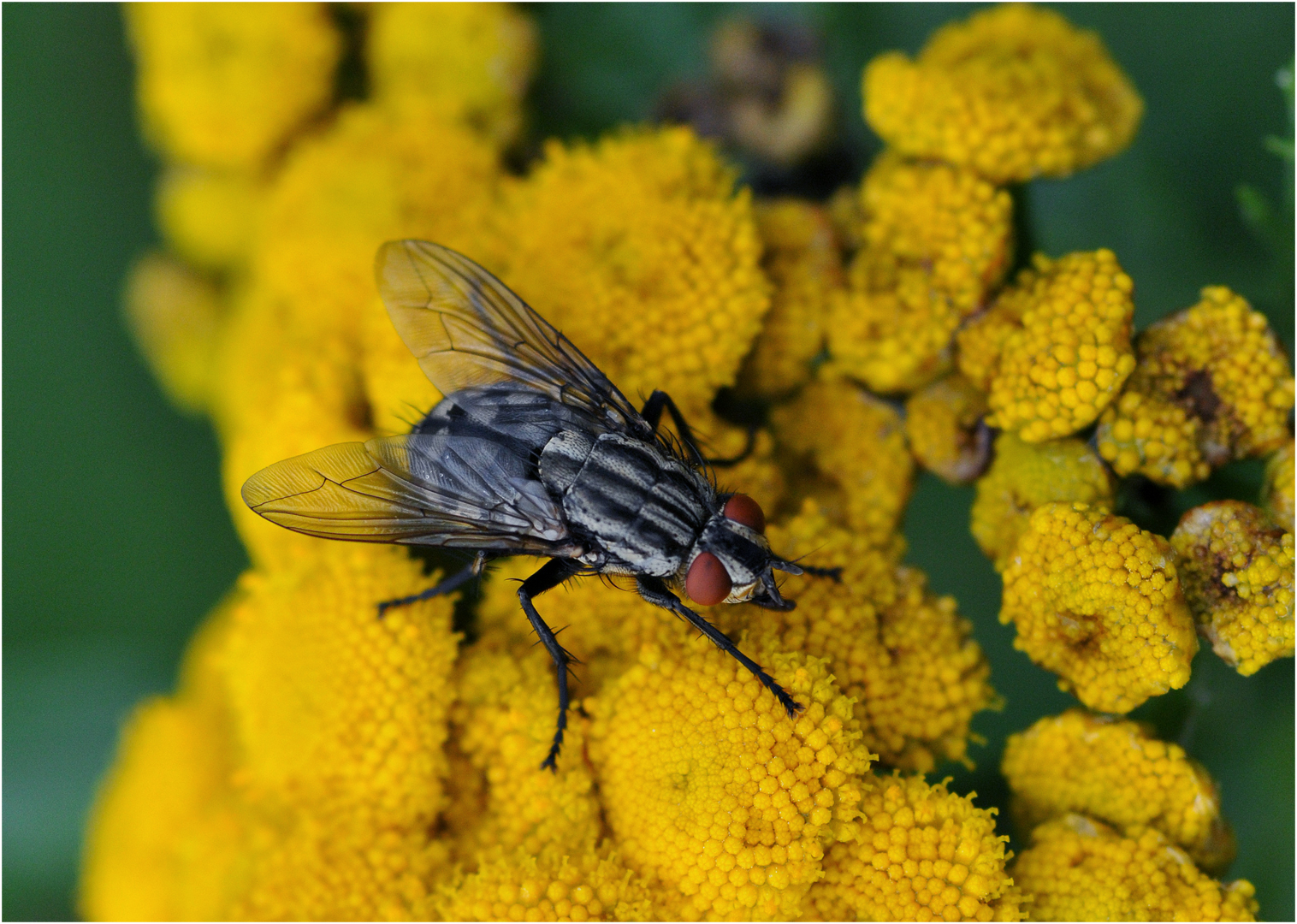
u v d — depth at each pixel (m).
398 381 0.11
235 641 0.11
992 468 0.11
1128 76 0.12
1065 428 0.10
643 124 0.12
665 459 0.11
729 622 0.11
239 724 0.12
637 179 0.11
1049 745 0.11
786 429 0.11
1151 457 0.10
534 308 0.11
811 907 0.10
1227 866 0.11
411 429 0.11
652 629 0.11
